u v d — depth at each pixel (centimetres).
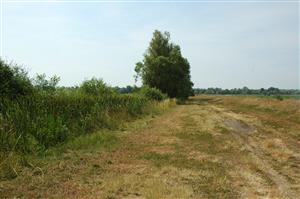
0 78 1423
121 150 1348
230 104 5547
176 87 6550
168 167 1095
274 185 930
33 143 1199
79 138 1442
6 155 1031
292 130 2005
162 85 6438
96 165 1095
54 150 1250
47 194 827
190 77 7688
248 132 1931
